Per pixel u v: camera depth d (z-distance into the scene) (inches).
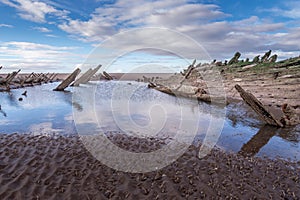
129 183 265.4
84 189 250.5
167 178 279.0
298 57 1104.2
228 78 1305.4
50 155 341.7
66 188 250.8
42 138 433.7
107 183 264.8
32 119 628.1
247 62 1513.3
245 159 346.3
